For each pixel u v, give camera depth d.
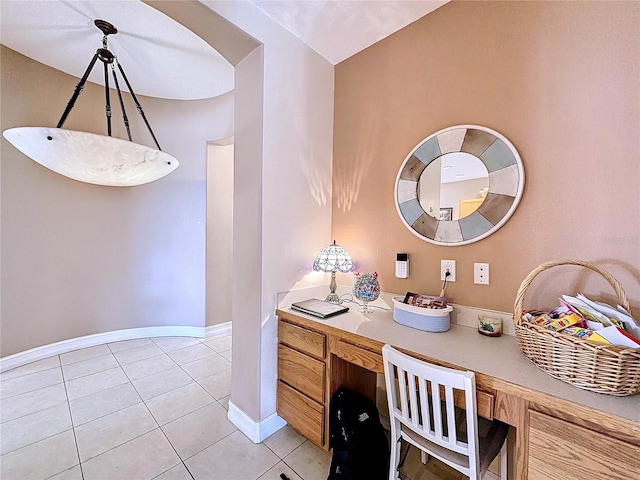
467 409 0.95
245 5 1.61
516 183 1.36
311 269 2.03
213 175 3.43
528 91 1.35
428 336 1.36
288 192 1.87
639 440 0.74
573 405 0.83
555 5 1.28
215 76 2.77
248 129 1.80
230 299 3.66
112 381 2.38
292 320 1.70
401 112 1.81
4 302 2.54
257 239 1.73
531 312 1.23
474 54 1.51
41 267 2.77
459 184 1.54
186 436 1.73
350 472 1.34
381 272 1.90
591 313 1.01
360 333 1.39
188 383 2.35
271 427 1.76
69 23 2.06
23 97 2.57
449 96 1.60
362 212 2.01
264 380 1.74
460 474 1.48
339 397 1.49
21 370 2.54
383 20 1.75
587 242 1.21
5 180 2.54
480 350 1.20
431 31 1.67
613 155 1.15
